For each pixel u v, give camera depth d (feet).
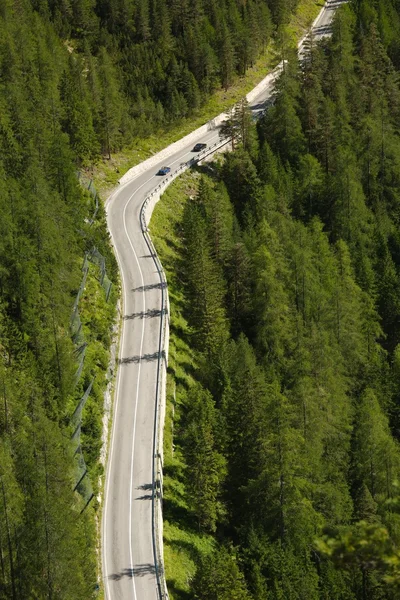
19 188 260.21
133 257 314.35
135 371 255.70
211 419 224.94
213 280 279.90
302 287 302.86
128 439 229.25
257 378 238.68
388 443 229.45
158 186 360.69
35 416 186.60
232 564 180.14
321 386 261.24
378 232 359.46
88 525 184.75
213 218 308.60
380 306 338.54
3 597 153.79
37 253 241.14
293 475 209.56
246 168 374.22
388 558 81.30
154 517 201.77
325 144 395.14
